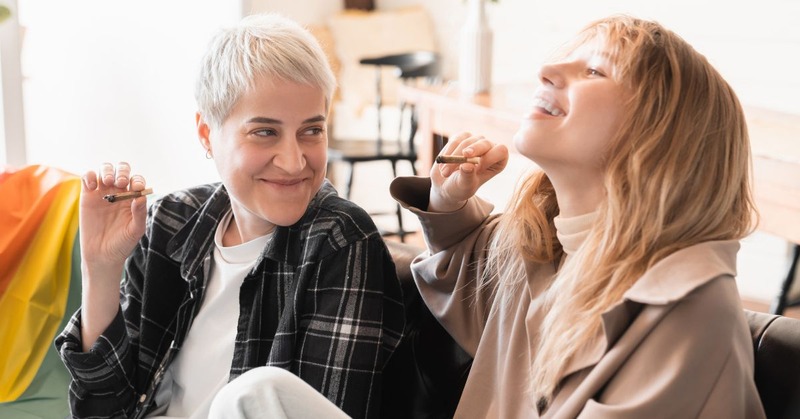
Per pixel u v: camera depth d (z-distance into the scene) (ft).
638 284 3.35
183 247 4.70
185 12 9.96
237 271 4.58
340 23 17.95
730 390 3.23
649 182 3.46
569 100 3.62
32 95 9.68
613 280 3.47
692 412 3.22
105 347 4.52
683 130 3.48
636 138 3.51
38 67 9.67
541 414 3.70
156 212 4.84
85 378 4.54
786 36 12.47
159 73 10.03
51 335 6.21
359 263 4.39
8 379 6.04
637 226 3.47
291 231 4.50
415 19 18.65
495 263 4.31
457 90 11.07
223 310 4.62
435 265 4.51
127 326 4.76
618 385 3.31
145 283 4.76
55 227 6.31
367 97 17.39
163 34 9.97
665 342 3.26
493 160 4.28
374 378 4.33
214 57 4.29
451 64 18.75
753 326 3.76
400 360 4.75
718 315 3.24
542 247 4.03
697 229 3.48
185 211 4.83
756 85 12.91
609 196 3.51
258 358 4.44
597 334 3.50
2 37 7.84
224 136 4.29
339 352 4.27
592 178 3.68
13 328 6.12
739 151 3.59
